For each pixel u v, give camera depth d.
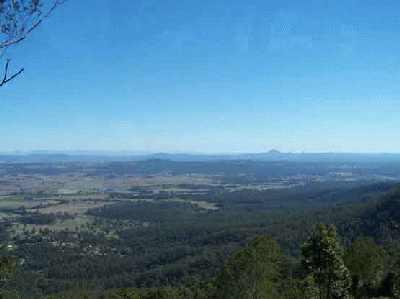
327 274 38.56
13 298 80.81
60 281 136.38
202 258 128.88
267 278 41.78
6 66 12.27
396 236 105.00
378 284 47.38
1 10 12.06
